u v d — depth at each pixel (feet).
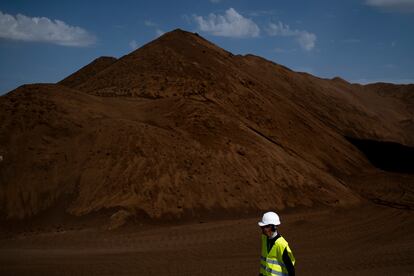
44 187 87.92
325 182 117.08
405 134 322.55
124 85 157.48
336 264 59.26
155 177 91.45
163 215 85.56
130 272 53.62
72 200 85.81
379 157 200.75
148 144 97.35
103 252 64.03
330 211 100.53
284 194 102.94
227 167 101.19
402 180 159.74
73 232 76.02
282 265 24.82
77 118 104.63
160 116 116.47
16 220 82.12
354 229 83.41
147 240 71.61
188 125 112.88
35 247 67.00
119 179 89.20
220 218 89.30
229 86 158.40
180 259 60.49
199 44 189.37
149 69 164.14
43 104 106.83
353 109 294.05
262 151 111.75
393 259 61.41
